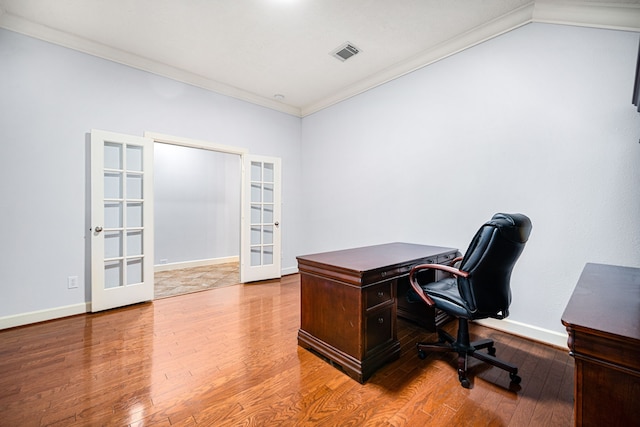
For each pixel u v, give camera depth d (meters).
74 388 1.61
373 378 1.73
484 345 1.93
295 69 3.29
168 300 3.24
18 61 2.44
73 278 2.71
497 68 2.43
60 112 2.64
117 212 2.97
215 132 3.70
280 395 1.56
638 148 1.83
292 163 4.57
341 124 3.96
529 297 2.26
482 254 1.54
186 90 3.44
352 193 3.80
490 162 2.47
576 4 2.00
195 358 1.95
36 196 2.53
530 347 2.12
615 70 1.90
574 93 2.06
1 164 2.38
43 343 2.15
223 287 3.82
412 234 3.09
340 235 3.99
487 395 1.57
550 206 2.16
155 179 4.95
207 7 2.27
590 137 1.99
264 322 2.59
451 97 2.74
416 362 1.92
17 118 2.44
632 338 0.71
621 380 0.74
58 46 2.62
